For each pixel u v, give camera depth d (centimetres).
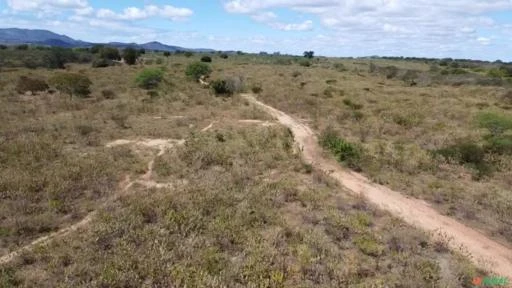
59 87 3409
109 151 1867
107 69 5559
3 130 2089
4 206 1244
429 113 3138
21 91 3338
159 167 1702
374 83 5300
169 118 2675
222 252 1058
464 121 2869
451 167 1889
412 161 1911
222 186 1498
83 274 930
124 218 1189
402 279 973
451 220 1361
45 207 1262
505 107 3450
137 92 3612
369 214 1370
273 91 4134
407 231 1236
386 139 2397
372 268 1024
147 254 1009
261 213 1282
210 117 2800
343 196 1520
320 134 2442
